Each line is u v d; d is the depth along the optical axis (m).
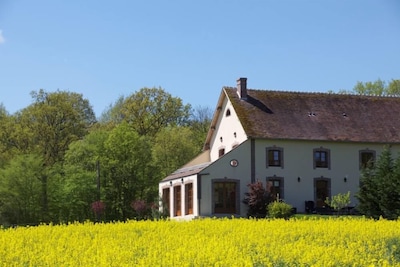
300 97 53.88
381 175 38.69
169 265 15.48
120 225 26.67
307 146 50.25
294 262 16.05
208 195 46.94
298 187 49.53
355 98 55.50
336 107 54.00
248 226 25.42
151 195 58.69
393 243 20.09
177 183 50.56
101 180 58.31
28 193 54.78
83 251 18.12
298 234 22.80
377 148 51.94
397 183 37.78
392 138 52.38
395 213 37.62
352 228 24.55
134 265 15.65
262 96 52.78
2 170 55.81
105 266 15.25
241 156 48.31
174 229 24.86
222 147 53.09
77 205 56.38
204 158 55.38
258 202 46.28
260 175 48.59
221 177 47.50
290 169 49.53
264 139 49.06
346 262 15.77
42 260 16.83
